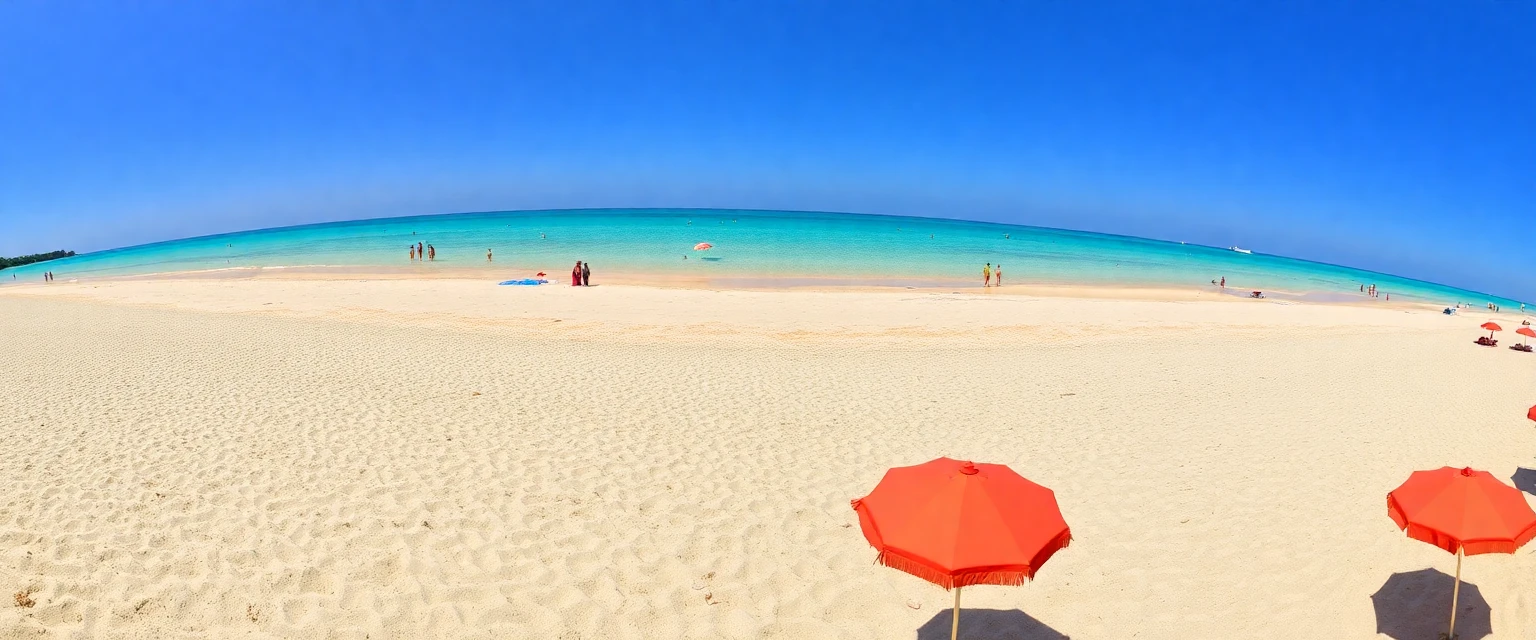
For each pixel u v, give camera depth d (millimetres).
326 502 8969
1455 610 7145
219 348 19203
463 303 28797
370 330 22531
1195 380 17969
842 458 11359
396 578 7305
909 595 7480
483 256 56938
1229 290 51375
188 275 49875
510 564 7680
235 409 13016
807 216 155125
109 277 52875
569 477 10086
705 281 42156
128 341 20328
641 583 7457
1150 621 7176
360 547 7871
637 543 8266
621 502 9328
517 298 30391
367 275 45375
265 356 18141
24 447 10750
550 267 48688
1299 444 12914
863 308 28969
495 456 10797
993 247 80188
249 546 7793
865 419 13617
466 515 8750
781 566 7910
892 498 5449
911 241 80375
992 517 5051
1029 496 5430
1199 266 76375
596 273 45375
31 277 59312
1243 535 9031
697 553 8109
